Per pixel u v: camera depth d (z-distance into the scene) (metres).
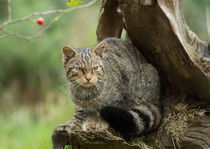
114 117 4.91
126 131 4.95
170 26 4.35
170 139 4.89
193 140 4.60
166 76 5.18
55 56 12.55
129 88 5.21
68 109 8.77
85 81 4.84
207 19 8.71
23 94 14.20
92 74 4.89
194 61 4.53
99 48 5.06
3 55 13.90
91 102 4.99
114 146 4.46
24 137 8.88
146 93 5.18
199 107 4.88
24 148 8.10
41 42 13.36
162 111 5.21
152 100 5.16
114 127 4.96
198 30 8.77
